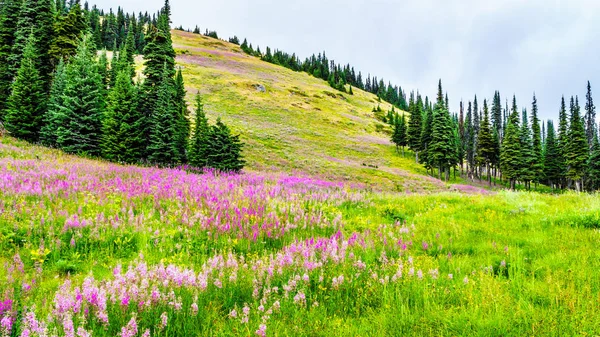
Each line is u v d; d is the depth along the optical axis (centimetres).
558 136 7862
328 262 702
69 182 1360
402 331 447
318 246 777
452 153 7031
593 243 746
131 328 428
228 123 6481
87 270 699
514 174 6962
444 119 7006
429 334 427
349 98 14625
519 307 457
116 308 496
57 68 3353
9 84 3594
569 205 1235
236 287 594
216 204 1183
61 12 3997
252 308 523
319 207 1356
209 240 890
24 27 3694
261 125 7150
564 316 428
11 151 2252
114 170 1925
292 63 17962
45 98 3189
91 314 477
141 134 3019
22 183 1258
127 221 968
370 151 7825
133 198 1227
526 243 800
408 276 609
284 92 10944
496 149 8038
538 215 1088
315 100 11488
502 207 1243
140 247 825
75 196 1173
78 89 2909
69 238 844
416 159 8225
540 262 655
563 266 623
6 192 1116
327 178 4306
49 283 612
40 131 2997
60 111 2895
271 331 449
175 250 841
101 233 872
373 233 939
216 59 12962
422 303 525
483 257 719
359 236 898
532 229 912
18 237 814
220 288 586
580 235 812
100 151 2912
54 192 1187
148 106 3375
